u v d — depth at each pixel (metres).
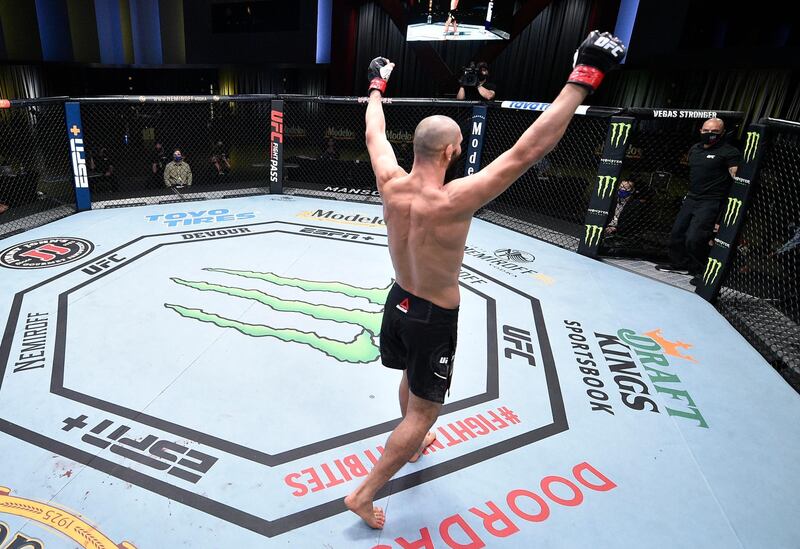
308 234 5.01
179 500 1.91
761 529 1.93
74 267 3.95
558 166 7.04
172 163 6.75
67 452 2.11
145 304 3.41
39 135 7.23
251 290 3.69
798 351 3.27
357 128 11.59
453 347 1.71
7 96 11.93
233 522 1.84
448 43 11.01
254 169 9.02
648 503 2.03
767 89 7.78
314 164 7.54
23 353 2.78
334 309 3.47
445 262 1.56
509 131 6.56
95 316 3.21
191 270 4.00
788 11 7.07
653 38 9.09
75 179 5.31
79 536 1.74
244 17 12.27
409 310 1.66
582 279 4.29
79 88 13.48
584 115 4.70
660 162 5.85
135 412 2.37
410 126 10.05
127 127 10.67
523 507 1.97
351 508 1.75
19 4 11.84
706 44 8.29
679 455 2.30
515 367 2.93
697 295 4.08
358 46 11.53
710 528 1.93
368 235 5.07
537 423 2.46
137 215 5.39
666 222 5.20
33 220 5.05
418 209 1.51
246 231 5.01
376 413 2.46
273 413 2.42
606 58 1.30
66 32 12.64
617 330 3.44
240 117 12.62
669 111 4.36
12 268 3.87
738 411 2.65
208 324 3.19
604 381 2.85
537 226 5.78
